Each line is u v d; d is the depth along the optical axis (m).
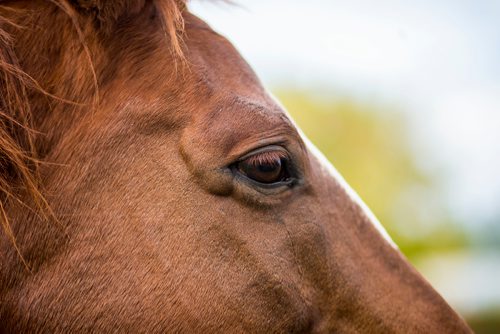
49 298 2.47
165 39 2.70
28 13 2.60
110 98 2.59
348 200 2.88
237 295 2.54
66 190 2.51
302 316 2.64
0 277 2.46
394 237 17.30
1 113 2.42
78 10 2.61
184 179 2.54
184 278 2.51
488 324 12.00
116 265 2.49
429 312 2.85
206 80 2.65
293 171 2.67
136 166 2.54
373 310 2.76
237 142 2.55
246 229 2.56
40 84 2.56
